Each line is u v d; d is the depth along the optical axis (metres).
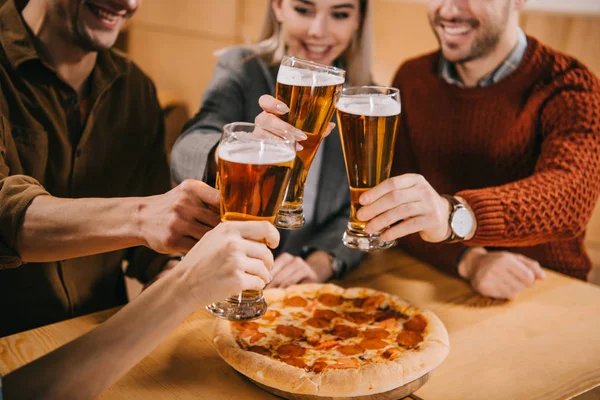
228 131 0.81
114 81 1.47
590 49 2.56
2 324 1.36
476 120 1.65
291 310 1.14
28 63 1.32
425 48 2.89
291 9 1.58
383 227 1.02
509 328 1.15
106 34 1.35
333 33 1.58
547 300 1.29
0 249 1.02
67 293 1.42
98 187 1.49
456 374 0.98
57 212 1.02
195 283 0.75
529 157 1.62
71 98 1.40
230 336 1.00
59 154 1.40
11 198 1.05
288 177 0.80
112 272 1.55
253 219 0.81
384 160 0.95
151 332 0.75
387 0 2.99
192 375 0.95
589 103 1.49
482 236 1.23
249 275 0.75
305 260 1.46
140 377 0.94
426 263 1.48
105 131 1.47
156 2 3.69
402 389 0.90
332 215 1.69
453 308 1.23
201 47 3.59
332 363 0.93
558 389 0.95
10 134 1.31
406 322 1.09
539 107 1.57
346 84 1.76
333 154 1.68
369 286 1.33
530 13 2.66
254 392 0.91
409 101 1.78
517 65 1.61
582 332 1.15
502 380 0.97
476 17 1.51
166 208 0.97
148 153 1.63
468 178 1.72
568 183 1.35
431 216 1.04
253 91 1.67
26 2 1.35
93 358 0.73
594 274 2.64
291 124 0.91
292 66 0.90
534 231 1.29
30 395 0.69
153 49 3.82
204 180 1.25
